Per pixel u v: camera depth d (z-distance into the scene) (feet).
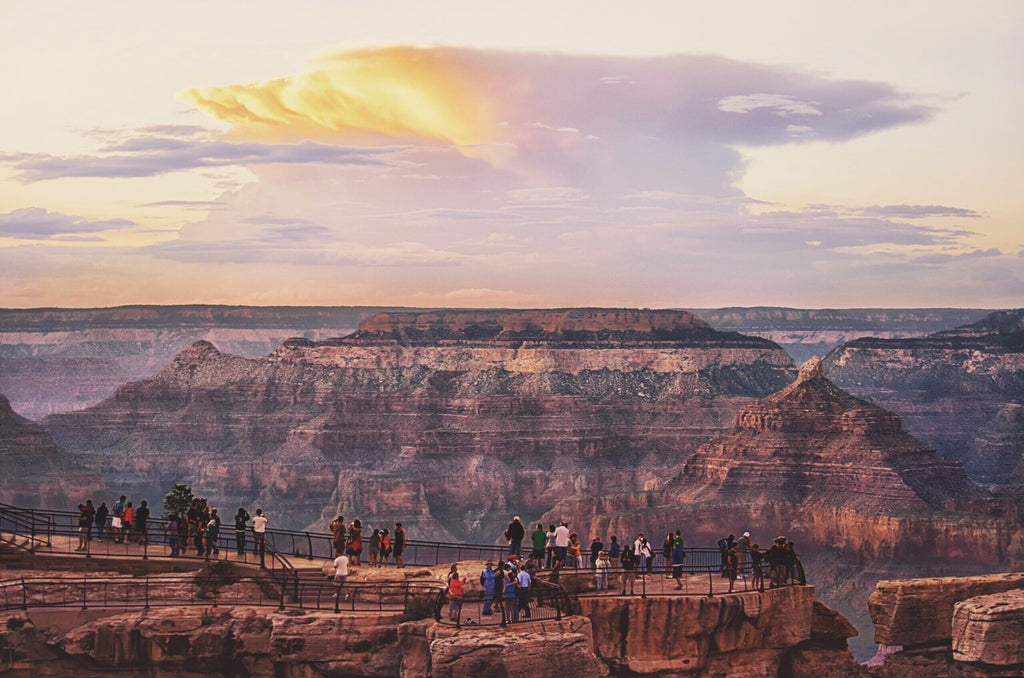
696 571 377.91
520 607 302.04
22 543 343.46
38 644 305.12
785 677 340.18
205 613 308.60
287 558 352.08
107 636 304.71
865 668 347.36
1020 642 335.67
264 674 306.14
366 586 320.29
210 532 341.62
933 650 349.41
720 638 326.44
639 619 319.88
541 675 287.69
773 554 342.64
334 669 302.45
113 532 350.64
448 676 285.02
